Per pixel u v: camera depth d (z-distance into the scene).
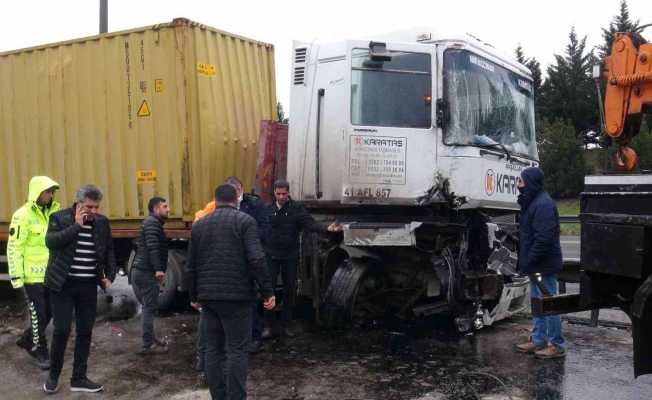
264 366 6.18
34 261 6.37
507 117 7.79
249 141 9.08
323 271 7.45
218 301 4.79
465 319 7.13
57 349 5.49
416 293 7.49
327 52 7.05
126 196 8.78
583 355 6.46
